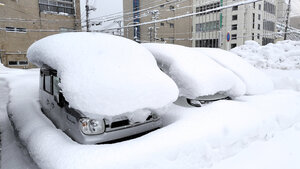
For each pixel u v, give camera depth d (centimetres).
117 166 212
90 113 241
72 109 265
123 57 307
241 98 461
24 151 311
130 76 279
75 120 256
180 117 342
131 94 261
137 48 348
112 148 230
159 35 3681
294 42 1109
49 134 274
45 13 2366
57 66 278
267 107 399
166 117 361
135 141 250
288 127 364
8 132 381
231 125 307
